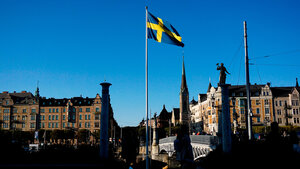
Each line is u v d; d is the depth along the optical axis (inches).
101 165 642.2
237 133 1470.2
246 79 1144.8
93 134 5059.1
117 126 6279.5
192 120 6535.4
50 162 753.0
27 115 5531.5
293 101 4480.8
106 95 732.7
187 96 6712.6
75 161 749.3
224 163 695.1
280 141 715.4
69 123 5447.8
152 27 987.3
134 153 735.1
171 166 2206.0
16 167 587.2
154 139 2994.6
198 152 1541.6
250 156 664.4
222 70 1048.8
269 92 4537.4
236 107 4522.6
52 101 5610.2
